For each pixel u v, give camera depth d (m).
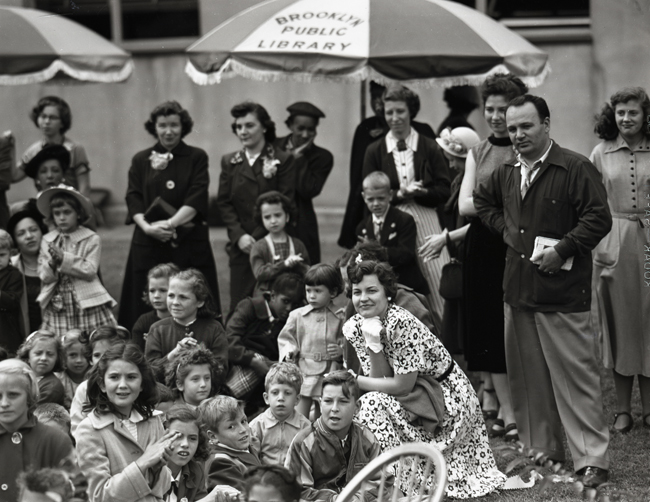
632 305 6.03
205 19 13.81
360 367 5.34
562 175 5.14
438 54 6.96
